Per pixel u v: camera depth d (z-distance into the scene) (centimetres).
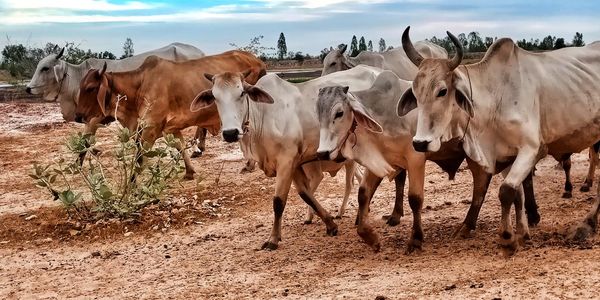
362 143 637
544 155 645
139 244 755
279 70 2148
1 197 980
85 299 588
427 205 834
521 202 631
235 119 670
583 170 960
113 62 1264
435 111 573
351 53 1897
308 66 2416
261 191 950
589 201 784
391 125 632
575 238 632
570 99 631
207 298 564
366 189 654
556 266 549
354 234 737
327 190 948
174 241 756
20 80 2300
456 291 518
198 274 637
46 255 734
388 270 595
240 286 589
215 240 750
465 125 604
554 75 630
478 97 602
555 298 484
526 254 599
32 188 1025
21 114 1808
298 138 690
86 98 964
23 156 1283
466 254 624
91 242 771
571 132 641
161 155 852
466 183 939
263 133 690
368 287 550
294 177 728
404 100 599
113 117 995
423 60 587
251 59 1055
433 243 675
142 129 890
